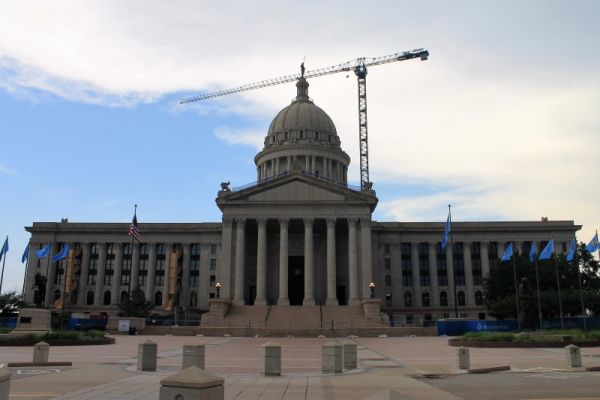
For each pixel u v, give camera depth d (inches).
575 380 783.1
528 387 704.4
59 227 4220.0
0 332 1637.6
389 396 286.0
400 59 5433.1
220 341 1941.4
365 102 5457.7
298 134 4493.1
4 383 409.7
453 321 2326.5
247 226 3435.0
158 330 2426.2
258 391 662.5
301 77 4948.3
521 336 1555.1
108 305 4089.6
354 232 3238.2
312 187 3321.9
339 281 3479.3
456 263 4106.8
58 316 2760.8
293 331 2359.7
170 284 3508.9
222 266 3216.0
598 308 2544.3
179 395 354.3
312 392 654.5
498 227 4101.9
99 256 4178.2
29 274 4141.2
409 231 4099.4
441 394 638.5
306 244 3221.0
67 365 979.9
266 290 3403.1
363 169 5319.9
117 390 652.7
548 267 2955.2
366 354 1333.7
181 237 4190.5
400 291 3998.5
